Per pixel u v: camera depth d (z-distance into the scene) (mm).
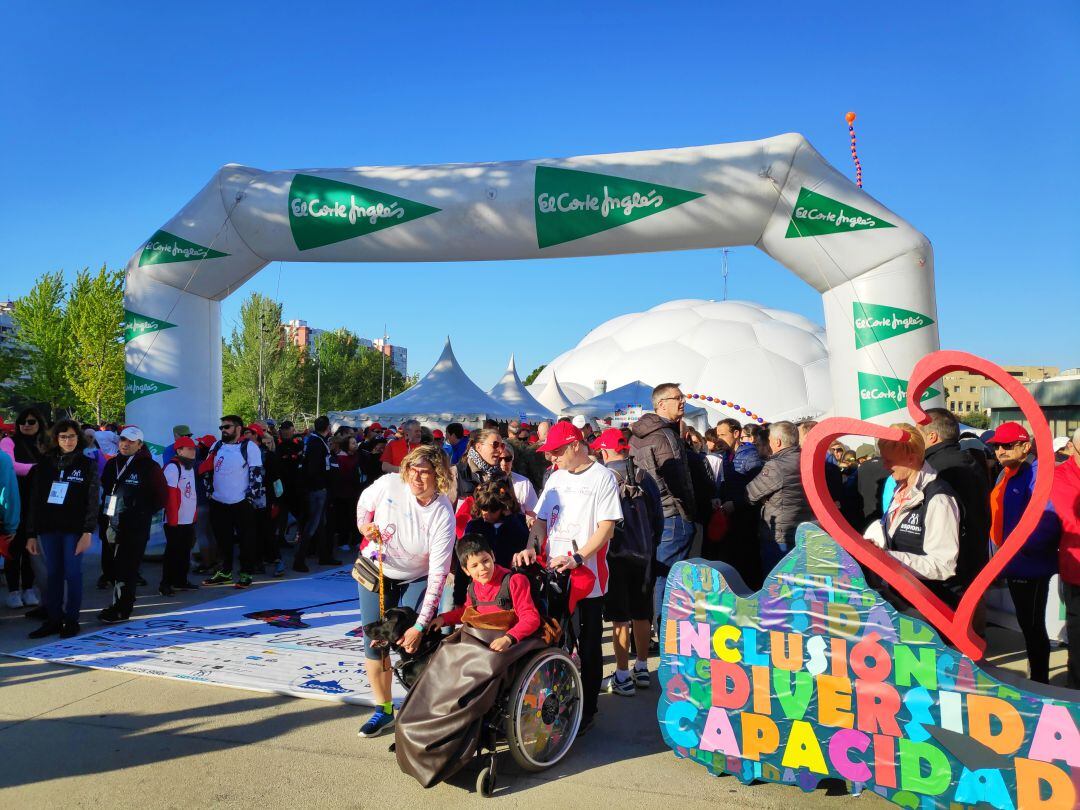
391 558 4230
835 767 3398
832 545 3416
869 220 8766
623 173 9047
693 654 3775
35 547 6137
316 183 9688
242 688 4973
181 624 6578
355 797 3555
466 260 9836
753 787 3654
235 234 9945
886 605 3289
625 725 4523
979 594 3074
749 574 6305
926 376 3242
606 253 9555
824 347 41656
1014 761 3020
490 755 3637
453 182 9398
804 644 3473
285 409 59969
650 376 39281
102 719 4453
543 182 9180
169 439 10219
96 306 42688
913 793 3219
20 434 7395
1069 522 4082
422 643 3986
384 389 72312
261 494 8352
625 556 4895
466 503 5113
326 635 6270
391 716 4332
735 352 39438
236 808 3445
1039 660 4879
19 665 5445
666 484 5441
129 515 6648
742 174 8828
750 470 6234
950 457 4531
